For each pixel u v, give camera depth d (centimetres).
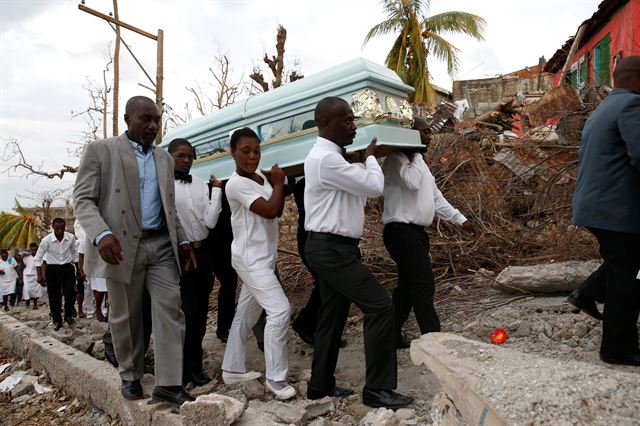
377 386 290
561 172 520
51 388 435
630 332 286
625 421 145
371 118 318
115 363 419
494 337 363
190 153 396
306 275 577
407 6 1806
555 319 373
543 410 154
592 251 474
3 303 1125
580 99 608
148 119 314
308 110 355
